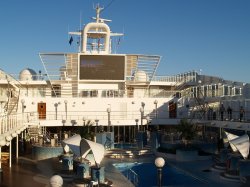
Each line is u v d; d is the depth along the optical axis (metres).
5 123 19.98
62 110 38.81
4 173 22.19
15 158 28.08
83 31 42.44
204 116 36.28
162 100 40.72
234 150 22.83
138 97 40.66
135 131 39.41
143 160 28.20
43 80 41.47
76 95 40.31
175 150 29.72
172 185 20.44
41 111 38.53
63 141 22.41
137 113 40.00
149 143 35.09
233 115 34.75
